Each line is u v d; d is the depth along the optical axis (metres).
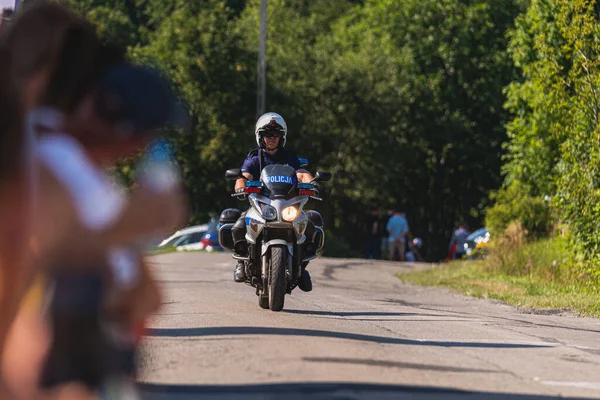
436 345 24.33
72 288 9.12
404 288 54.56
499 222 68.94
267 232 31.33
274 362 19.36
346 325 27.75
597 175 50.84
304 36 162.38
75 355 9.02
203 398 15.84
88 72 9.47
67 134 9.34
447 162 153.62
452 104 151.00
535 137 72.69
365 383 17.62
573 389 18.69
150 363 19.00
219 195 127.81
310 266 72.06
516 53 80.69
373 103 134.00
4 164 8.73
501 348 24.44
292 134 132.62
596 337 29.47
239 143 125.62
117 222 9.12
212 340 22.44
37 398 8.98
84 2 140.88
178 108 9.45
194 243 106.62
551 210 66.94
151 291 9.74
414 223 159.75
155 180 9.26
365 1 171.62
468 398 16.95
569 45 53.09
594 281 50.16
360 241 150.75
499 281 56.56
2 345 8.64
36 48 9.29
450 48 149.50
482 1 150.38
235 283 48.31
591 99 51.44
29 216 8.78
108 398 9.05
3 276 8.66
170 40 127.12
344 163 136.75
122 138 9.30
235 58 128.38
